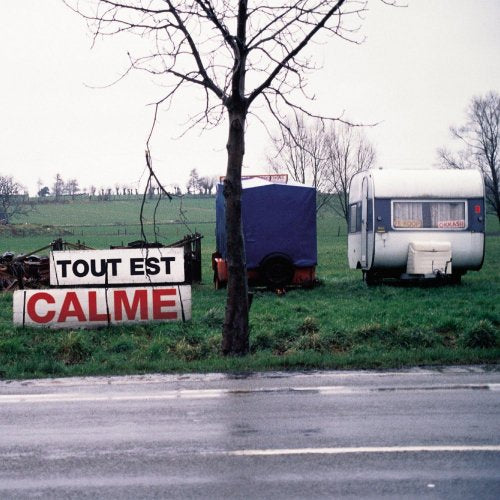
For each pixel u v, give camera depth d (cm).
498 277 2503
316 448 655
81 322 1414
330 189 5578
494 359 1131
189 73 1120
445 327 1368
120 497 537
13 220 11688
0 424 766
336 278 2591
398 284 2297
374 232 2098
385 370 1060
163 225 9694
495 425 730
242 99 1144
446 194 2106
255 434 707
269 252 2066
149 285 1501
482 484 552
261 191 2058
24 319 1408
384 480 564
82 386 973
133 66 1084
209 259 4012
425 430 712
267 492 541
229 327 1180
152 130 1082
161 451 654
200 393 909
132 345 1269
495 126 7388
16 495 545
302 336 1276
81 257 1498
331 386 941
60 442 691
